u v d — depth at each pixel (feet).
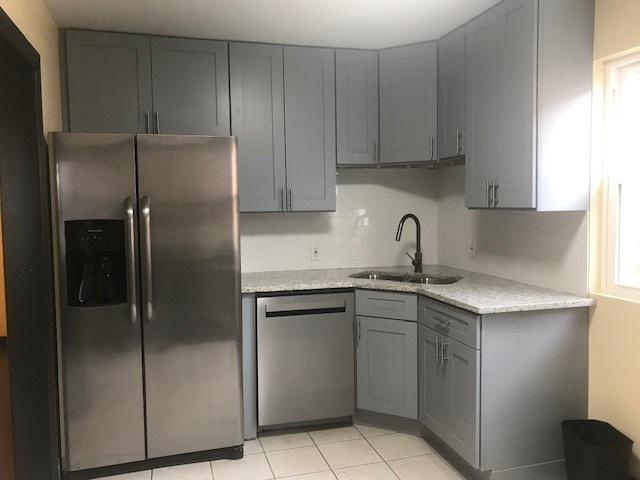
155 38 10.02
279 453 9.32
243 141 10.59
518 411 7.99
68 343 8.31
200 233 8.79
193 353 8.86
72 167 8.16
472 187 9.34
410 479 8.35
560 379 8.19
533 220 9.47
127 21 9.33
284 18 9.27
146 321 8.56
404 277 11.55
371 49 11.13
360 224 12.48
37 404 7.95
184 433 8.90
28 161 7.69
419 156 10.85
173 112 10.16
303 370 10.01
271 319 9.77
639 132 7.70
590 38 7.97
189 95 10.25
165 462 8.93
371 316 10.12
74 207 8.20
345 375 10.27
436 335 8.96
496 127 8.64
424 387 9.48
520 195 8.08
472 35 9.29
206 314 8.89
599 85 8.05
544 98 7.77
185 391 8.87
